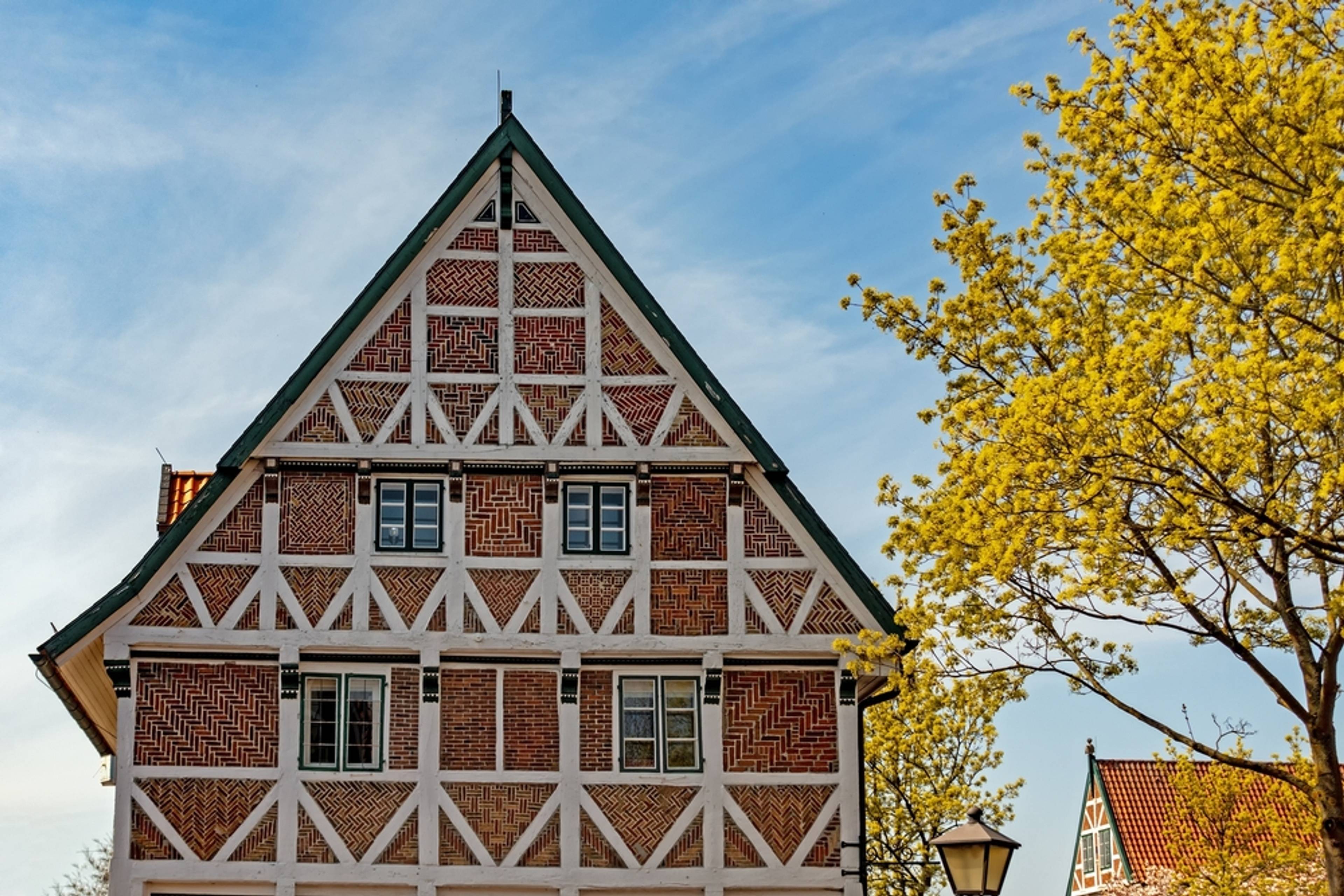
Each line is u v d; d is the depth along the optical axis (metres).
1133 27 20.23
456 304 25.42
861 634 21.95
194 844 23.16
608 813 23.80
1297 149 18.34
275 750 23.55
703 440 25.14
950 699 21.27
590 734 24.09
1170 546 18.72
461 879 23.30
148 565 23.88
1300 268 17.64
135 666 23.69
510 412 25.09
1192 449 18.39
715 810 23.91
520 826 23.64
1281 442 18.59
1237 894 31.67
